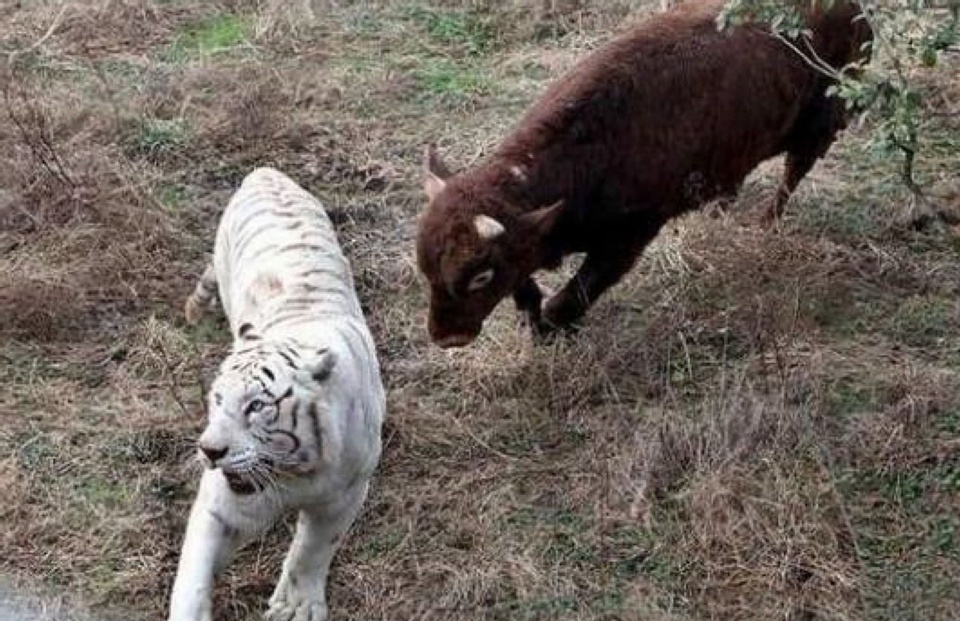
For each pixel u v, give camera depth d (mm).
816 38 6523
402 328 6457
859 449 5719
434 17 8930
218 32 8797
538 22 8781
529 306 6246
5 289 6465
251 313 5320
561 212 5918
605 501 5559
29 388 6125
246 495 4758
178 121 7820
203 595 4770
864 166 7457
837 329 6391
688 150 6195
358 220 7184
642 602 5227
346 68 8391
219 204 7266
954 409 5879
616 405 5988
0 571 5371
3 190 7113
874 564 5355
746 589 5270
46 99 7914
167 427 5914
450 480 5707
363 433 4891
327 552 5059
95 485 5691
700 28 6242
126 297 6613
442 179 5891
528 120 6020
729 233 6812
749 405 5820
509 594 5281
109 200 7055
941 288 6609
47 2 9000
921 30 6238
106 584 5316
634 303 6613
